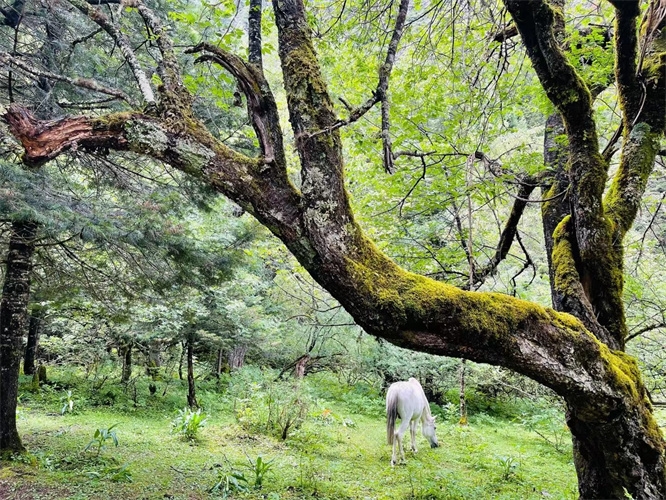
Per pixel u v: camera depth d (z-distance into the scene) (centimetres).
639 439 242
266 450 719
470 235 351
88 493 483
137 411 929
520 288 664
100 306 801
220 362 1239
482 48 435
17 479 502
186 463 618
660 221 563
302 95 223
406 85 460
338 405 1135
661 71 309
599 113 479
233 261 701
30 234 601
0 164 503
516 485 617
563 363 224
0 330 592
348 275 212
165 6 550
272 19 374
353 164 590
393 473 648
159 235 621
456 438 881
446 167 461
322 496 541
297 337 1202
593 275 300
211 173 216
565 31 391
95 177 638
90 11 267
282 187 218
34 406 887
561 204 385
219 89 359
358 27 425
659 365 597
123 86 625
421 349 216
